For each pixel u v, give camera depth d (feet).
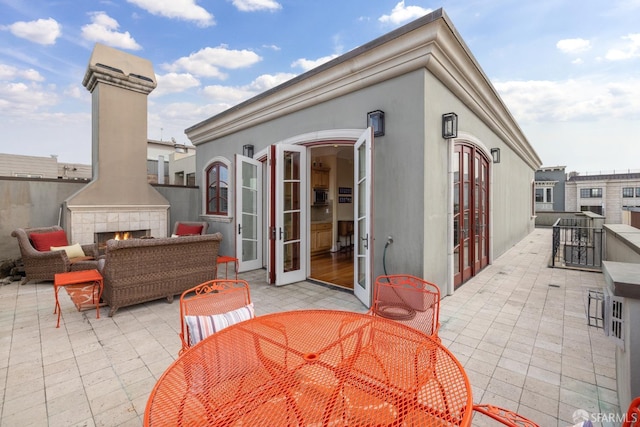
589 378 7.20
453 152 13.96
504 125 21.93
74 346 8.96
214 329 6.18
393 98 12.50
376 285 8.52
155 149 56.24
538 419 5.81
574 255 23.20
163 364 8.00
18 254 18.08
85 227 18.85
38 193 18.89
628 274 5.03
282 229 15.83
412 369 4.64
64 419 5.95
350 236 28.76
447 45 11.48
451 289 13.83
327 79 14.40
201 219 25.36
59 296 13.56
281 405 3.92
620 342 5.25
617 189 82.33
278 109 17.62
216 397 4.14
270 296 13.91
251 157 20.17
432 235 12.28
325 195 26.35
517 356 8.29
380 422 3.53
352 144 14.98
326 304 12.78
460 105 15.07
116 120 20.20
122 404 6.40
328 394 4.10
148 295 12.07
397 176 12.36
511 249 26.94
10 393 6.73
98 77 19.36
